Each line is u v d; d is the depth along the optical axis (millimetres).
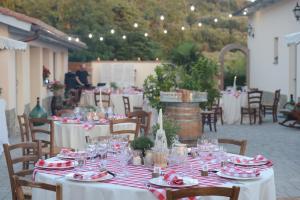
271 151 11945
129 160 5781
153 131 6055
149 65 28594
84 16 34594
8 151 5953
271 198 5320
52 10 34375
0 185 8617
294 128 16188
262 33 23109
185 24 37875
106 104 19172
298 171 9680
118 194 4742
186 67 12039
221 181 5039
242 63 29750
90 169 5500
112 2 36031
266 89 22609
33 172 5609
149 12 37375
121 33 35281
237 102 17609
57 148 9078
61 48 24453
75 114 10742
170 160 5703
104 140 6590
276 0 20047
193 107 10203
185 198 4605
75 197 4926
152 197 4691
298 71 18469
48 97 20438
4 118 11383
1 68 13789
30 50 18234
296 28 18859
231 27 38031
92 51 34250
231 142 6621
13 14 13375
